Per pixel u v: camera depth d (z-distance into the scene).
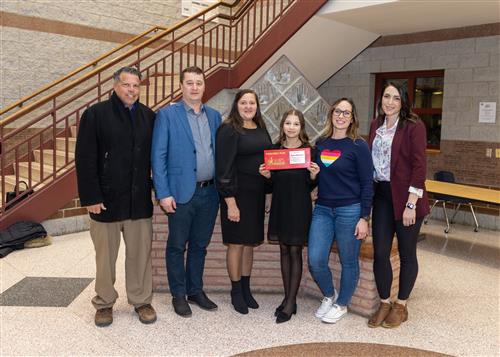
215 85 6.07
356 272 2.91
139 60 5.66
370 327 2.91
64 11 6.41
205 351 2.57
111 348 2.59
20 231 4.52
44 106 6.33
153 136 2.82
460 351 2.62
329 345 2.65
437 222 6.36
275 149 2.90
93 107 2.67
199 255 3.14
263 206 2.98
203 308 3.13
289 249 2.99
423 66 6.73
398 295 2.97
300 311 3.15
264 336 2.76
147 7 7.38
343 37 6.53
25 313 3.04
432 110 6.91
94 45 6.79
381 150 2.85
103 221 2.76
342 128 2.77
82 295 3.38
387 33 6.82
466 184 6.35
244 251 3.10
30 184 4.88
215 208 3.04
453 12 5.45
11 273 3.84
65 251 4.48
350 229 2.80
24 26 6.04
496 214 5.90
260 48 5.98
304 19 5.68
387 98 2.74
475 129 6.23
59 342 2.65
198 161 2.88
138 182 2.80
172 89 5.89
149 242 2.94
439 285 3.78
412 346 2.67
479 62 6.15
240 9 6.18
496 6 5.13
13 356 2.48
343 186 2.79
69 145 6.12
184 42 7.89
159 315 3.03
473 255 4.73
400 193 2.77
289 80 3.83
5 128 5.97
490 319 3.09
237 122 2.85
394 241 3.26
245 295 3.17
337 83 7.76
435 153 6.66
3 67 5.90
